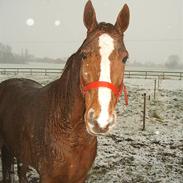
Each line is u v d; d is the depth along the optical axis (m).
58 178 2.97
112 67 2.20
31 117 3.25
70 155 2.83
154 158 6.14
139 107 12.43
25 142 3.32
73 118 2.69
